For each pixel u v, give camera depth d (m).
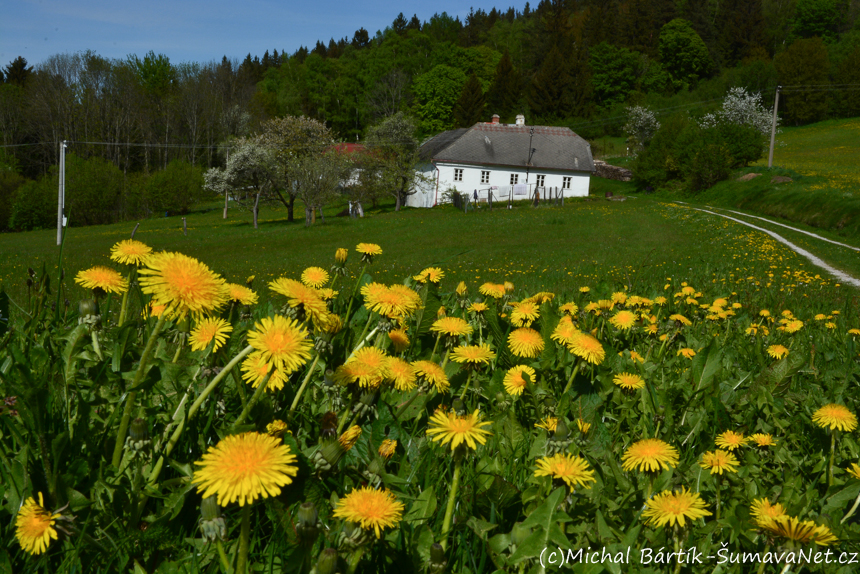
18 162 69.25
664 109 86.94
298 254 26.30
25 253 26.19
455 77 93.69
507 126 55.78
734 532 1.56
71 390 1.63
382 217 44.19
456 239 29.42
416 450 1.79
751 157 49.19
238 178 47.38
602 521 1.46
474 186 52.59
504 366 2.88
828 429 2.15
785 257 20.23
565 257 20.89
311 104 96.81
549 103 98.94
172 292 1.06
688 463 2.14
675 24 108.38
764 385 2.96
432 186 52.53
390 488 1.50
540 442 1.92
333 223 41.38
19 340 1.94
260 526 1.36
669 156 53.66
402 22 146.25
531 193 52.62
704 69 109.12
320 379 2.04
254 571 1.19
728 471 1.84
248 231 41.06
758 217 35.62
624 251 22.58
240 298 1.97
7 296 2.20
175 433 1.32
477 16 148.25
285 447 0.89
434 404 2.16
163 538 1.23
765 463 2.24
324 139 50.69
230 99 84.88
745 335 5.07
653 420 2.52
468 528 1.45
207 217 58.38
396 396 2.11
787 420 2.77
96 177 57.75
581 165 53.75
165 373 1.62
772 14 120.81
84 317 1.68
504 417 2.12
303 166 42.25
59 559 1.23
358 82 99.12
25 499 1.23
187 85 79.44
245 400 1.65
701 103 87.56
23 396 1.23
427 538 1.32
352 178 50.22
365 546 1.04
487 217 39.75
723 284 11.21
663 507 1.36
